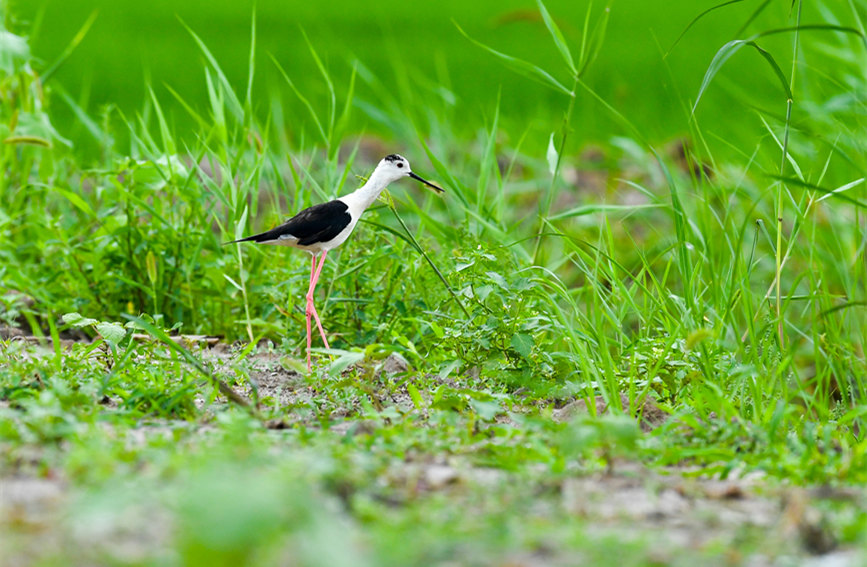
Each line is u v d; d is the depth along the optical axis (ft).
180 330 38.96
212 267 42.19
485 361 33.12
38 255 46.52
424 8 154.71
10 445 22.08
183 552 13.39
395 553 16.56
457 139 60.85
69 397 25.80
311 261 41.81
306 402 29.84
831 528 18.93
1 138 46.32
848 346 35.81
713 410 28.99
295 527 13.99
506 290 33.12
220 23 140.15
